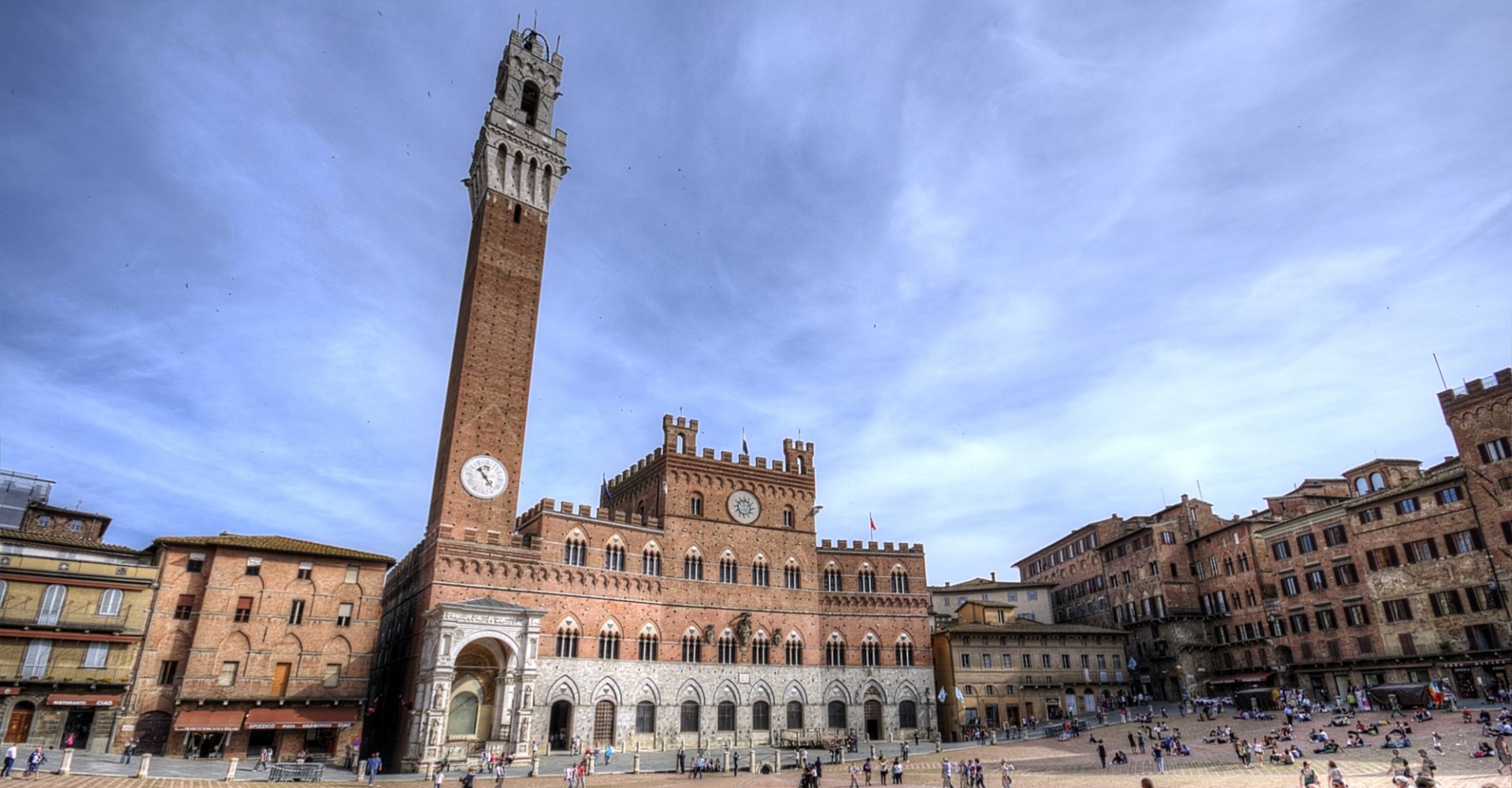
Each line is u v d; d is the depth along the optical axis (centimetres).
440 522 8506
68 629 7088
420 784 6575
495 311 9781
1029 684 11150
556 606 8844
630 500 11269
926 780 6925
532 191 10712
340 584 8231
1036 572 16562
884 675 10825
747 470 10975
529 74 11369
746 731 9694
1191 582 12475
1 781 5131
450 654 7650
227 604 7675
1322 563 10288
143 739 7150
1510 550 8300
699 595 10006
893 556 11494
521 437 9444
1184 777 6088
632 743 8881
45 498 10512
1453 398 9006
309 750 7756
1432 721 7269
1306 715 8394
